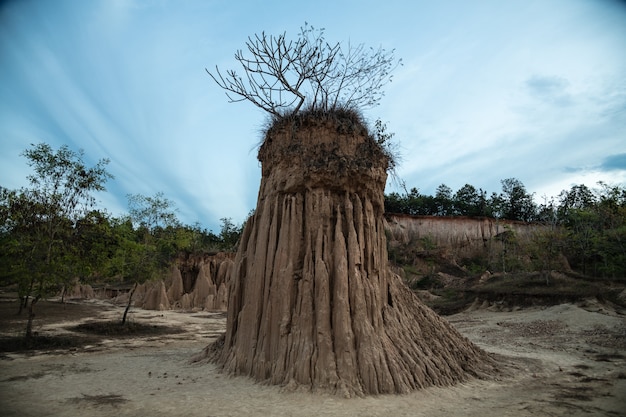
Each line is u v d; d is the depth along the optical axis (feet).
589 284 126.41
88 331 86.17
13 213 68.95
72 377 44.45
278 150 47.83
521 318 103.65
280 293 41.32
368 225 45.09
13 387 40.11
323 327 38.58
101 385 40.65
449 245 278.67
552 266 157.79
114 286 221.25
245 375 41.01
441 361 42.55
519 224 286.05
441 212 345.72
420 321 47.60
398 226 283.79
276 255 43.21
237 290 47.91
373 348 37.78
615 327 80.28
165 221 156.25
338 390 35.06
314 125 47.70
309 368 36.99
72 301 178.50
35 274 65.51
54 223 70.54
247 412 31.50
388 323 42.60
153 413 31.78
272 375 38.24
